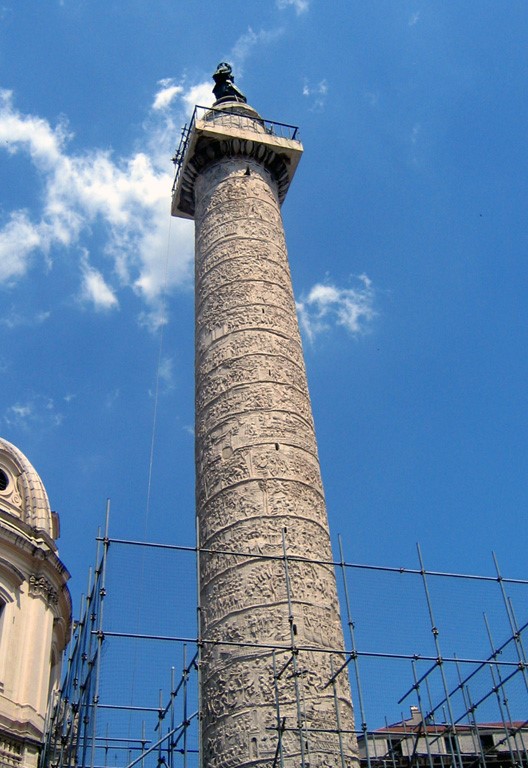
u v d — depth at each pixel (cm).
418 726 1623
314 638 1322
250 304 1747
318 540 1457
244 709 1245
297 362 1711
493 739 1927
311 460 1568
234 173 2023
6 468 2544
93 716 1174
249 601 1344
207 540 1469
